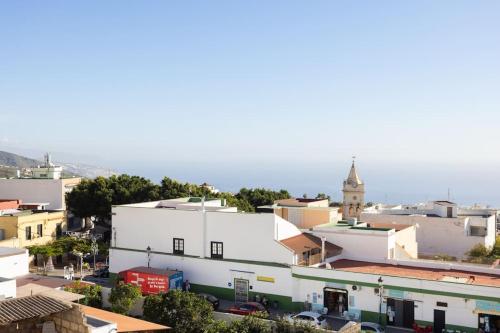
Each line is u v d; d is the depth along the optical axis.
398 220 72.25
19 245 62.44
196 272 49.09
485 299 36.31
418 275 41.44
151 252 51.44
